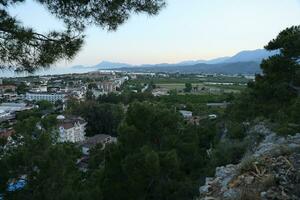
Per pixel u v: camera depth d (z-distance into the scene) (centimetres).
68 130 6116
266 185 627
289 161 711
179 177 1583
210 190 741
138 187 1462
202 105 8706
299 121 1512
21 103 11769
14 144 1407
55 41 571
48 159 1333
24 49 553
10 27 525
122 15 581
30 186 1326
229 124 2639
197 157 1816
